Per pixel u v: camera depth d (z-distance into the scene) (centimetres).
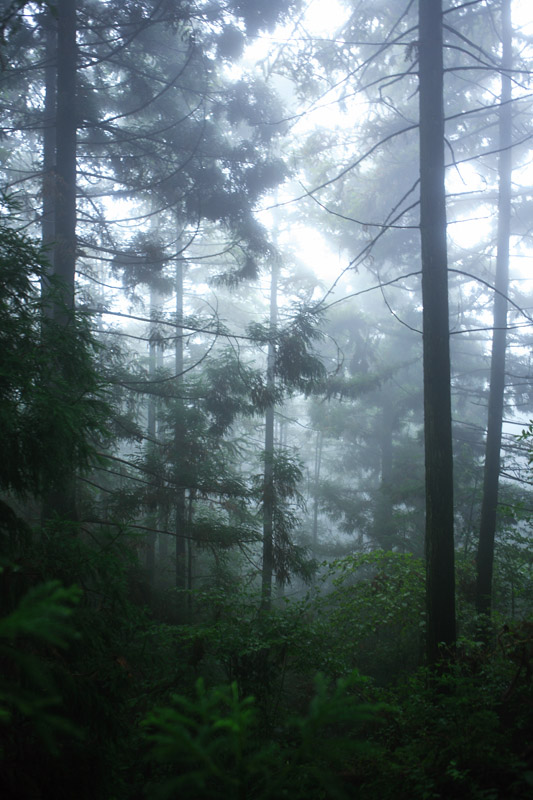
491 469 1042
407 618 750
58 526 372
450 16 1098
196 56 1078
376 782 317
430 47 701
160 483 1048
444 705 380
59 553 342
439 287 673
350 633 723
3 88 1074
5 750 248
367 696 459
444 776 306
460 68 701
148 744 357
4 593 291
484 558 994
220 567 1105
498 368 1082
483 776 304
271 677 505
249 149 1062
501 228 1119
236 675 497
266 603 732
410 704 412
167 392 1124
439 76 700
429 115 695
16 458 314
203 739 132
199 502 1328
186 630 517
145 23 887
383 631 912
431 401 658
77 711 283
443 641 610
